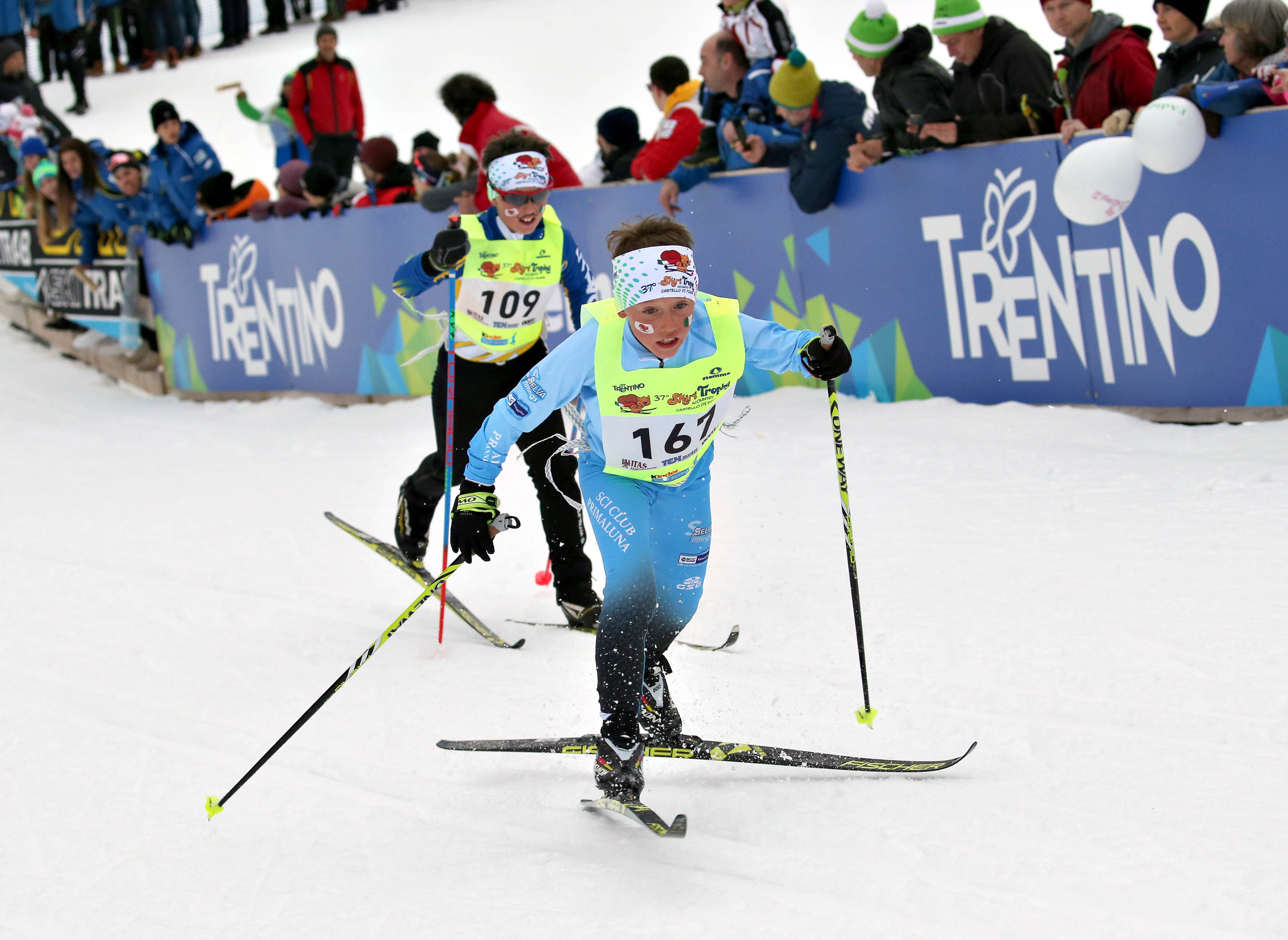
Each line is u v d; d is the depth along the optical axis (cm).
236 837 902
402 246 2575
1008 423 1834
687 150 2145
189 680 1248
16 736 1119
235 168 4091
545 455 1288
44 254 3406
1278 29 1540
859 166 1945
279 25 5638
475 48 4709
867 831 827
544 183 1204
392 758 1020
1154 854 759
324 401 2842
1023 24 3162
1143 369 1767
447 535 1264
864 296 2041
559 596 1330
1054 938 688
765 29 2036
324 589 1528
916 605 1230
